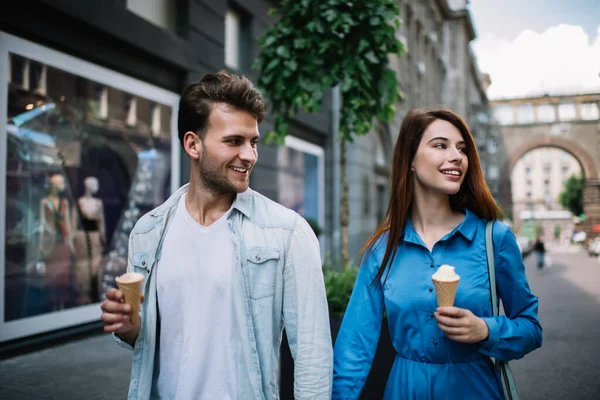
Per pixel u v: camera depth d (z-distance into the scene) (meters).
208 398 1.53
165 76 7.70
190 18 8.14
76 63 6.15
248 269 1.60
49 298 5.83
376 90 4.38
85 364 4.96
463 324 1.47
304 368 1.54
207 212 1.67
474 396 1.62
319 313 1.59
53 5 5.48
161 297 1.61
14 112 5.43
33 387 4.26
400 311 1.74
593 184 47.12
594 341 6.49
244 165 1.56
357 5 4.06
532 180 88.06
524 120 57.88
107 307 1.41
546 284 14.84
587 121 55.66
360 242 15.38
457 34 35.53
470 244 1.73
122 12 6.50
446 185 1.74
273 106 4.68
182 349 1.57
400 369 1.75
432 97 28.36
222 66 9.19
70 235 6.15
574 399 4.24
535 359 5.62
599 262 27.81
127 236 7.08
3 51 5.24
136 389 1.60
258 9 11.02
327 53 4.21
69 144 6.16
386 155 19.39
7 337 5.22
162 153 7.73
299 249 1.61
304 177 13.59
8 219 5.35
